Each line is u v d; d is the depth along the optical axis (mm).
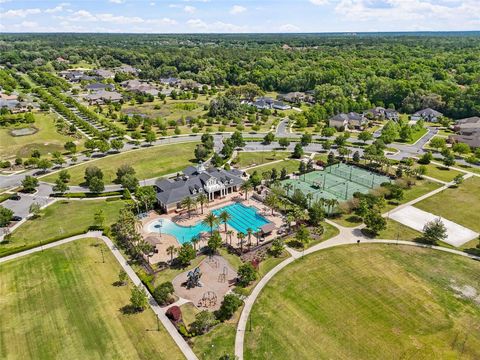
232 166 135750
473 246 85188
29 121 185250
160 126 179125
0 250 82688
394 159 143000
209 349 57562
